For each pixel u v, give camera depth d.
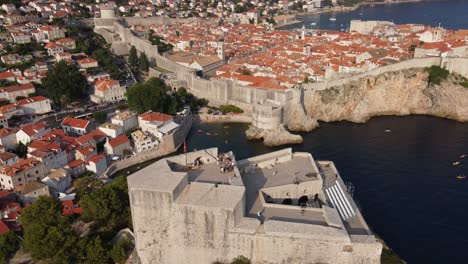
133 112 153.12
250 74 194.25
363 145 142.25
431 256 85.00
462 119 167.25
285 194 74.31
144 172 66.56
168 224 63.75
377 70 178.75
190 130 160.62
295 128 158.62
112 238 73.31
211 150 76.56
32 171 107.50
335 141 146.88
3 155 114.38
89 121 141.38
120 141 130.50
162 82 183.50
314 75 184.62
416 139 147.12
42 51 198.50
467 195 107.81
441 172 120.44
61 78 160.62
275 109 150.62
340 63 191.62
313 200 75.88
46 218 77.31
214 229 62.72
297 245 61.47
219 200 62.22
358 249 60.62
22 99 153.00
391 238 90.69
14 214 88.44
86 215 77.69
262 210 66.88
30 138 125.50
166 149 137.50
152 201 62.47
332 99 170.62
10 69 176.12
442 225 95.44
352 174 120.00
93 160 117.38
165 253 66.19
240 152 140.25
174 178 64.56
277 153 86.75
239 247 63.25
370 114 173.75
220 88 179.00
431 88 178.50
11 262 70.94
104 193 77.12
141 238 65.50
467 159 128.75
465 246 88.19
